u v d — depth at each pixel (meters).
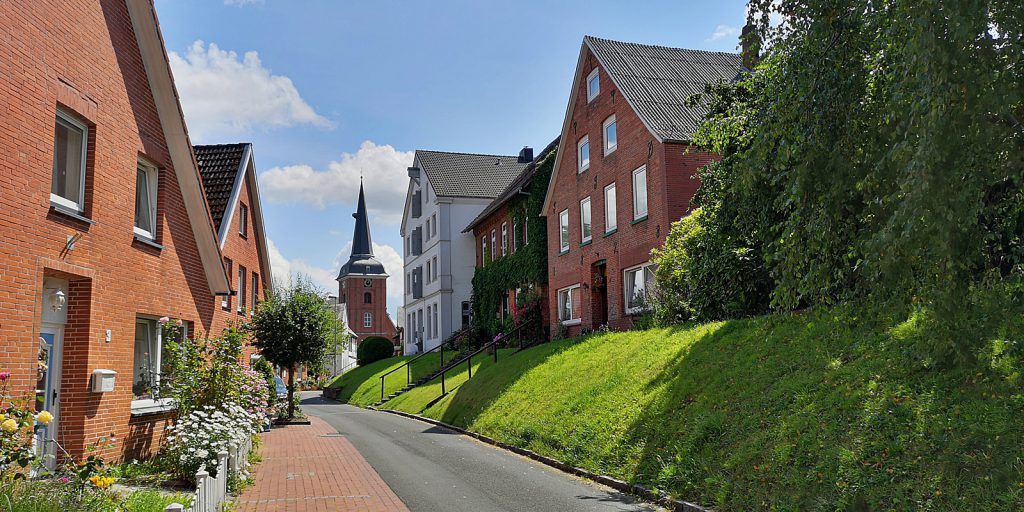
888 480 6.99
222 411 12.39
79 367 10.98
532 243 33.81
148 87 13.49
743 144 8.84
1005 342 7.85
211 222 15.77
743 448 9.14
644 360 14.77
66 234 10.49
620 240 23.97
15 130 9.33
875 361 9.31
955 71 5.41
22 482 7.17
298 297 24.45
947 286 5.77
